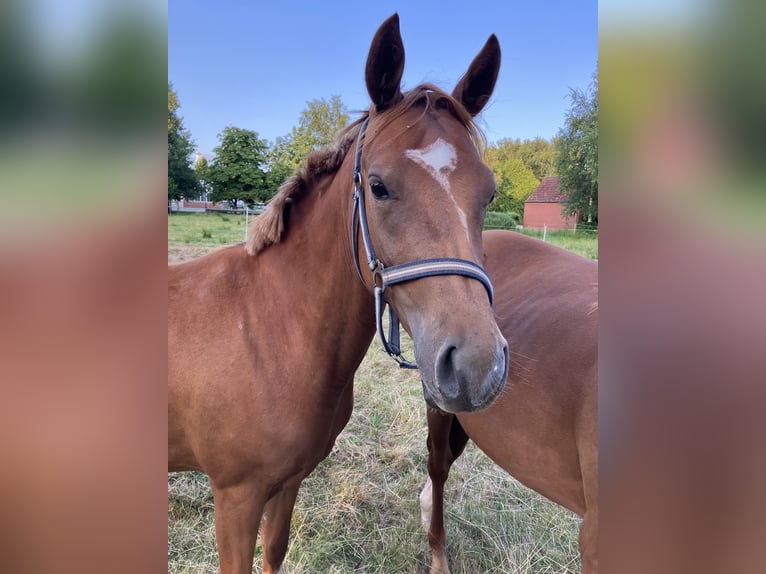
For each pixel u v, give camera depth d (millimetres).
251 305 1538
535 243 2307
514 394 1646
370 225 1247
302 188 1562
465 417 1890
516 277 2107
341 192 1433
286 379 1481
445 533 2379
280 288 1533
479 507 2590
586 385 1418
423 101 1276
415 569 2262
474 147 1268
